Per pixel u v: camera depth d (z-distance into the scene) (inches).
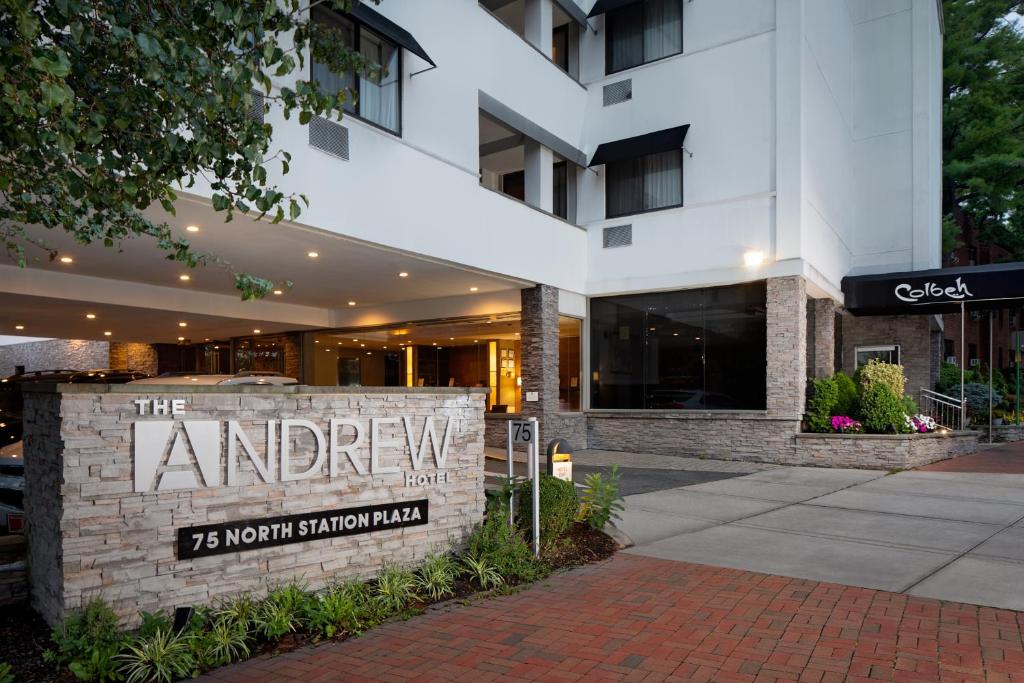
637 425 652.1
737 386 607.5
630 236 662.5
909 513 358.3
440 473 255.6
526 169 648.4
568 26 719.7
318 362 831.1
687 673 168.7
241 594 202.1
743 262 594.9
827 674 167.0
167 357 975.6
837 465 545.0
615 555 283.4
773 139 586.9
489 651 183.0
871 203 763.4
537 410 620.7
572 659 177.5
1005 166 1069.8
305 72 395.5
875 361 631.2
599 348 687.1
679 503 392.8
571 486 301.3
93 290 568.7
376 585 230.4
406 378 860.0
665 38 657.6
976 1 1175.0
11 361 1233.4
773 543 300.2
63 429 174.6
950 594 226.8
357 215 431.5
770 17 593.6
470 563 247.0
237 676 166.9
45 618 191.2
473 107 541.0
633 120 669.3
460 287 636.7
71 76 136.8
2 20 125.7
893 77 759.7
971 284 633.0
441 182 502.3
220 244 448.8
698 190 624.4
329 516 222.5
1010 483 450.6
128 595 182.4
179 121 146.0
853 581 243.1
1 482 279.3
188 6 150.6
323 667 172.4
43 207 164.9
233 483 202.5
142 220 167.8
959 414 782.5
